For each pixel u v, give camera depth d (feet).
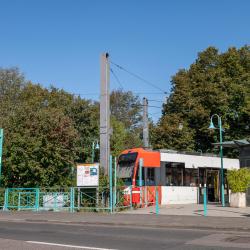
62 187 87.92
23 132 92.68
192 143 157.28
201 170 114.93
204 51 166.30
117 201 84.58
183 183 109.19
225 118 151.94
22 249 39.42
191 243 43.16
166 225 59.31
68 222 66.33
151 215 73.05
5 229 56.49
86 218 69.36
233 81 154.81
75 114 145.59
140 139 230.89
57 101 154.92
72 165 95.30
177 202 106.32
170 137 157.99
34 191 87.51
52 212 81.15
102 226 61.21
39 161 91.56
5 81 174.29
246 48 160.76
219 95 151.64
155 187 99.91
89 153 139.85
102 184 84.89
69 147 96.07
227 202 113.09
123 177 99.81
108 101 90.58
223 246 41.14
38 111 96.07
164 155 105.91
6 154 94.02
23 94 165.68
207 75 158.71
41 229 56.59
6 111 143.43
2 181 94.63
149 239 46.21
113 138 179.32
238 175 89.92
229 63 157.07
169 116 160.66
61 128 94.27
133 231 54.13
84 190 84.99
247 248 39.83
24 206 86.84
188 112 158.61
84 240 45.52
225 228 55.16
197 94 159.33
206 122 154.92
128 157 101.40
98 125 149.07
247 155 94.43
